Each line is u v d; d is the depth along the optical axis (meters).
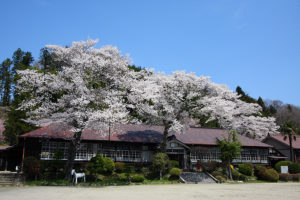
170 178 24.98
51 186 18.91
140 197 13.29
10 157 29.58
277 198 13.91
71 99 20.78
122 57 23.11
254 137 46.50
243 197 14.08
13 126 32.66
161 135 31.12
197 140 31.77
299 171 30.84
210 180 25.56
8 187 18.34
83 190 16.38
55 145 25.34
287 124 37.25
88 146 26.55
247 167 29.00
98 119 19.69
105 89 22.11
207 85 27.11
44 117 22.64
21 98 32.28
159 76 27.67
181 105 27.27
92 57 20.80
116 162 25.97
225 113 26.41
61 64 24.19
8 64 62.81
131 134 29.36
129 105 22.81
